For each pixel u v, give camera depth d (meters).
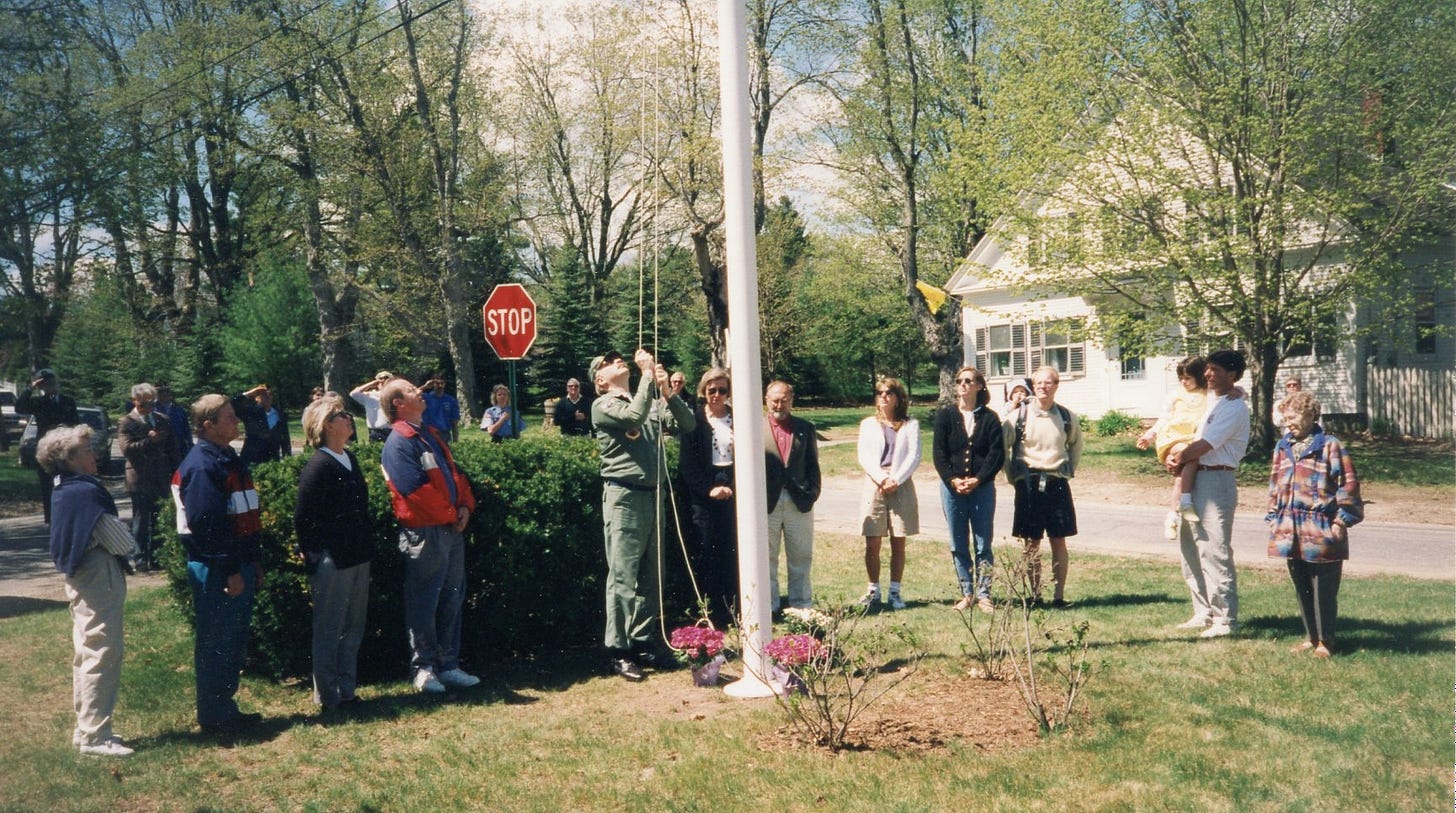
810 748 5.02
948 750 4.87
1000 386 30.89
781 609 8.13
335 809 4.45
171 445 10.50
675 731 5.38
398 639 6.83
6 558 6.41
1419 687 5.45
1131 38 18.83
